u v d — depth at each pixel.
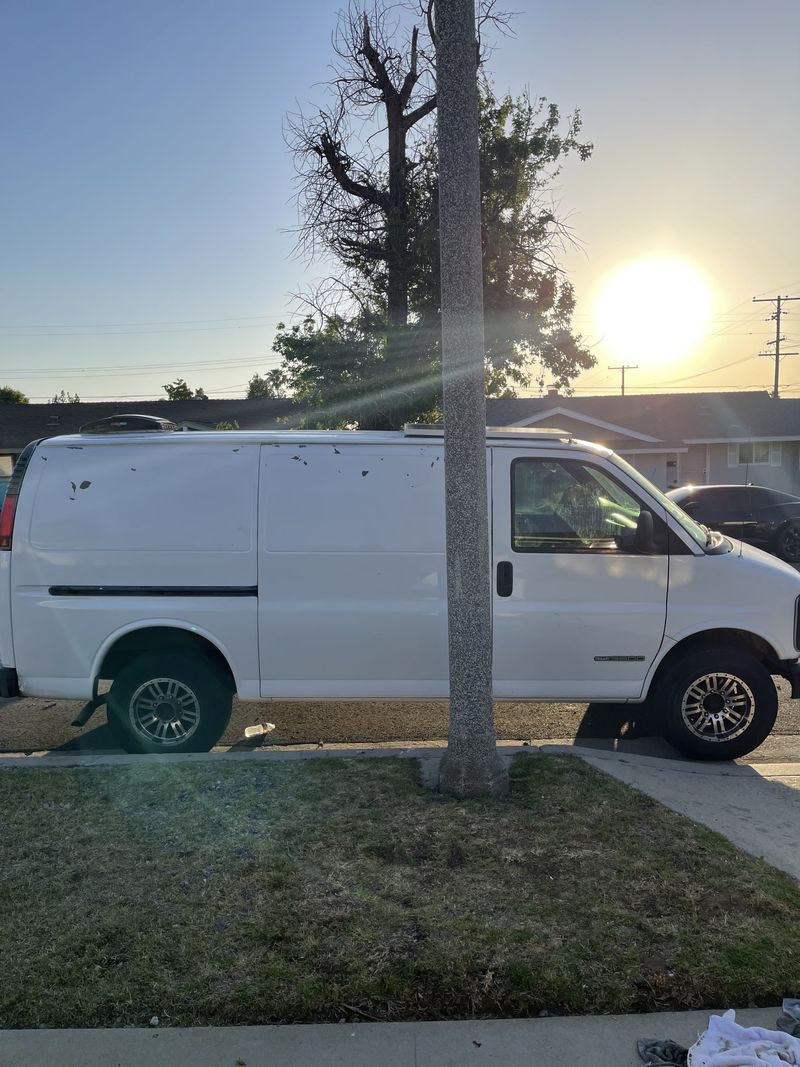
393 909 3.25
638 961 2.94
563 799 4.27
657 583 5.20
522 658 5.21
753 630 5.21
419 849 3.73
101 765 4.82
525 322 15.70
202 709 5.20
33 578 5.16
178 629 5.21
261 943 3.05
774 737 5.96
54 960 2.98
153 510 5.16
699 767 4.98
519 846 3.76
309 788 4.43
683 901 3.32
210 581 5.13
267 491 5.15
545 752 5.04
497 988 2.81
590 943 3.03
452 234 4.15
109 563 5.14
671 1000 2.80
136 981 2.87
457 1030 2.68
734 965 2.92
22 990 2.83
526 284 16.02
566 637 5.19
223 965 2.94
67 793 4.41
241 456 5.19
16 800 4.33
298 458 5.18
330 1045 2.61
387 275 15.43
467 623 4.27
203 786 4.47
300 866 3.59
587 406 33.53
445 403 4.24
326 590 5.13
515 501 5.18
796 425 31.41
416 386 14.90
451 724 4.38
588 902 3.30
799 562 16.45
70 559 5.14
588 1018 2.73
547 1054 2.58
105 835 3.91
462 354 4.18
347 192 15.15
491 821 4.01
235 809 4.17
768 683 5.17
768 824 4.15
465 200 4.14
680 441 29.48
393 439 5.20
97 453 5.22
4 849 3.79
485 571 4.29
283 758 4.91
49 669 5.18
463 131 4.12
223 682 5.28
